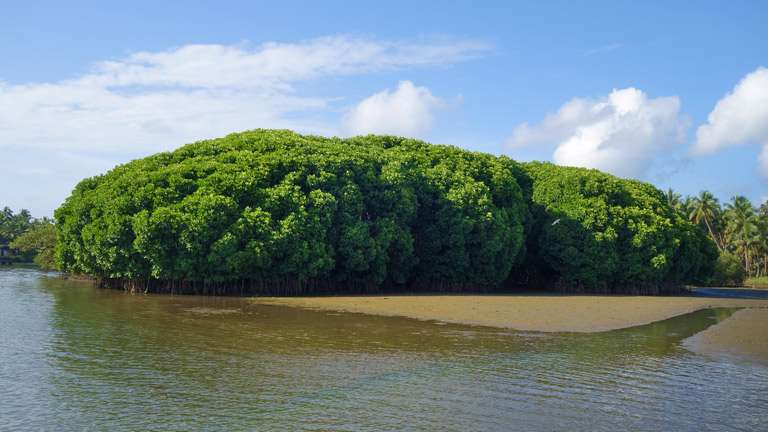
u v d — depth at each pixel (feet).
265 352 72.33
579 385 59.93
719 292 240.94
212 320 99.71
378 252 159.22
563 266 197.06
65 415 47.65
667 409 52.54
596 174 208.44
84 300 127.95
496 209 180.24
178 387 55.98
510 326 99.71
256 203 150.10
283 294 154.51
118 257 148.05
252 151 164.96
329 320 102.73
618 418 49.85
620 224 193.26
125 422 46.21
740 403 54.60
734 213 348.18
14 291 147.84
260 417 47.96
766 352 79.66
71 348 72.49
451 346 79.30
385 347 77.46
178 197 147.02
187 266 142.41
